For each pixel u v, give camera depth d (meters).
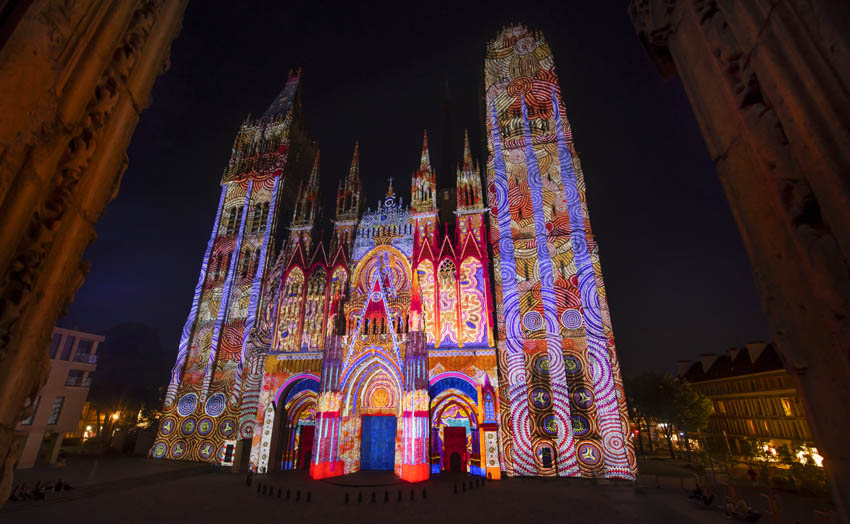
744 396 60.91
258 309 52.53
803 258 2.70
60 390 50.34
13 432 3.12
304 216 56.88
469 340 44.88
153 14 4.79
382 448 43.53
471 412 43.06
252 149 66.38
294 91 73.00
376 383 44.34
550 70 56.34
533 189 50.31
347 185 58.62
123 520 24.62
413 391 40.41
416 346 42.19
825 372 2.57
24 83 3.08
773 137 2.95
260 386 46.97
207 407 48.59
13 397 3.11
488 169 55.50
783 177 2.86
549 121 53.78
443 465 42.12
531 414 41.44
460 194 53.47
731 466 44.38
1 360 2.97
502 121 56.22
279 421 45.22
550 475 38.78
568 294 45.16
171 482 37.56
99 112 3.91
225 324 53.22
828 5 2.55
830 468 2.47
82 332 54.62
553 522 24.31
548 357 42.97
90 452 55.41
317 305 49.94
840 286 2.37
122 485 35.56
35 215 3.29
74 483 35.06
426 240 51.19
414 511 26.91
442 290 47.69
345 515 26.02
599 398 40.41
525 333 44.72
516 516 25.62
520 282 47.12
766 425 55.62
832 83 2.45
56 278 3.53
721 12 3.59
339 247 53.06
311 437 46.38
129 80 4.45
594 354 42.03
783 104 2.83
